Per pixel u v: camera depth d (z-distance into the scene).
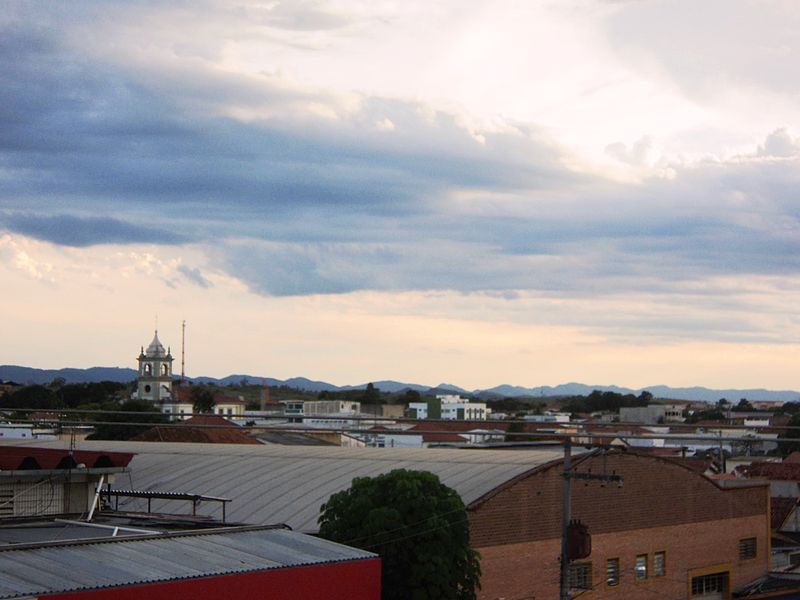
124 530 35.28
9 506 38.59
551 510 52.84
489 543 49.50
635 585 57.59
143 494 43.22
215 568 29.86
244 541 33.94
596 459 55.62
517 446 73.38
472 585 41.97
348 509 41.47
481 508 49.19
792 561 71.25
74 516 40.06
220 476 58.28
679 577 60.44
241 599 29.62
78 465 40.56
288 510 51.31
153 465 62.09
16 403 194.38
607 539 56.06
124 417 130.75
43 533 34.34
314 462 59.47
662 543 59.47
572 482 54.25
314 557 32.72
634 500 57.97
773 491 90.81
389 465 56.66
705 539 62.53
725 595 64.19
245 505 53.09
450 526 41.38
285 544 34.16
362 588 32.91
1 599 24.80
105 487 44.19
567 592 37.72
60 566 28.22
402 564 40.56
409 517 40.81
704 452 116.81
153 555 30.62
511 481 50.94
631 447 58.06
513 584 50.50
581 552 37.41
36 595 25.47
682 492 61.22
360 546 40.75
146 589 27.50
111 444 69.69
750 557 66.06
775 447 144.50
